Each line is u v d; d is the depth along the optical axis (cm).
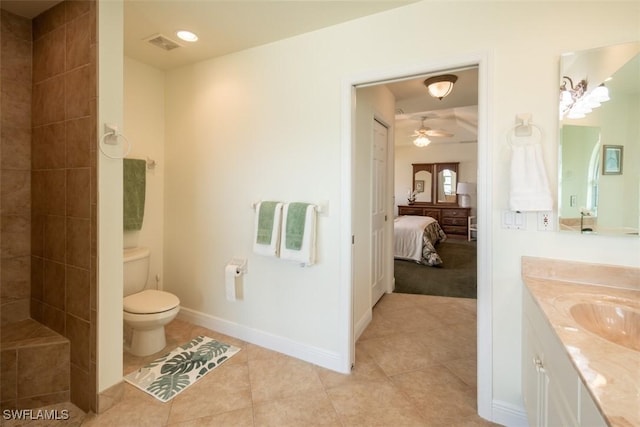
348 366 213
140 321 221
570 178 151
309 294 226
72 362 183
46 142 196
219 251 268
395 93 355
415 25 183
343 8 188
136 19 201
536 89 156
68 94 181
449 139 731
